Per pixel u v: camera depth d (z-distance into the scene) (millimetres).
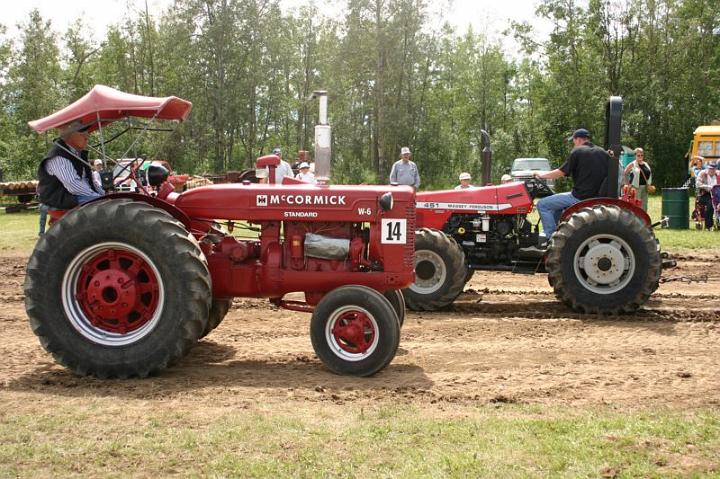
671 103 41250
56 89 44438
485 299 8375
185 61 42531
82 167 5453
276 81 48875
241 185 5406
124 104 5211
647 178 13883
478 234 8023
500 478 3238
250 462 3424
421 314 7469
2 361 5441
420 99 46188
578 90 39406
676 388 4730
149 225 4863
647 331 6562
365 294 5012
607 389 4723
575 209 7551
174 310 4871
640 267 7109
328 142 5270
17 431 3848
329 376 5066
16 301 8062
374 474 3285
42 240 4969
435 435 3783
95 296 4980
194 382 4902
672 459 3451
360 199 5227
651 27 41469
